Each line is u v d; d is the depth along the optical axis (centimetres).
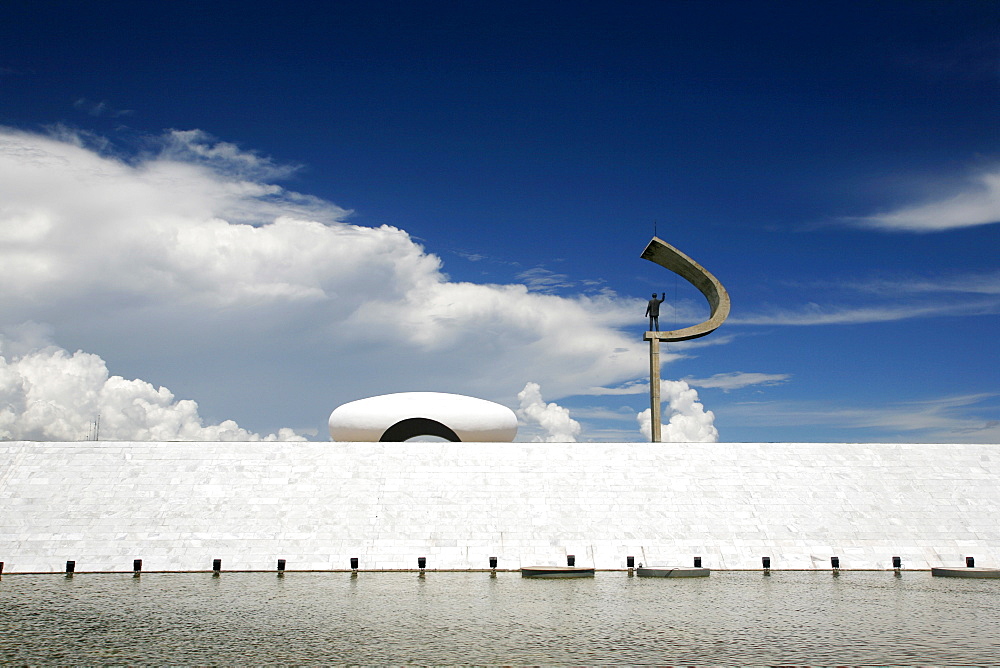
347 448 4078
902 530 3712
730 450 4206
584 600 2592
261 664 1733
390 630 2088
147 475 3831
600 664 1738
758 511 3781
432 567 3403
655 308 4866
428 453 4075
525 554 3491
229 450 4022
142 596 2666
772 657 1809
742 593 2769
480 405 5034
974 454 4244
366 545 3494
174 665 1727
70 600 2586
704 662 1761
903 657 1814
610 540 3575
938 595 2731
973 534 3706
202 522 3575
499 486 3866
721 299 4775
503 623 2188
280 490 3784
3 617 2283
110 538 3466
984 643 1956
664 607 2461
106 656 1808
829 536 3656
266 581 3062
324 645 1912
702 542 3588
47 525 3512
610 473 3991
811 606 2489
